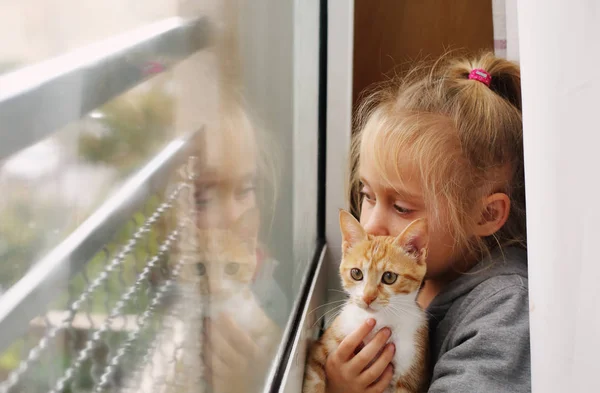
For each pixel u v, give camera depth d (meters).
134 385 0.30
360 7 1.04
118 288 0.28
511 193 0.88
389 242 0.79
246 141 0.51
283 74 0.70
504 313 0.78
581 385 0.41
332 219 1.06
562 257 0.42
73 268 0.24
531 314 0.47
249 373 0.54
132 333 0.30
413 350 0.81
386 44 1.04
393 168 0.87
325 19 1.00
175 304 0.36
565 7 0.40
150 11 0.30
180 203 0.36
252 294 0.55
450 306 0.87
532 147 0.44
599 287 0.40
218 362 0.44
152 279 0.32
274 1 0.63
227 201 0.46
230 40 0.45
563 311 0.42
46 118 0.21
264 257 0.60
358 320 0.80
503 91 0.91
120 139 0.27
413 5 1.02
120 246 0.28
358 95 1.05
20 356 0.21
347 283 0.81
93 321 0.26
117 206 0.27
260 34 0.56
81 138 0.24
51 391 0.23
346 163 1.04
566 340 0.42
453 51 1.02
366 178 0.91
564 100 0.41
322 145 1.05
